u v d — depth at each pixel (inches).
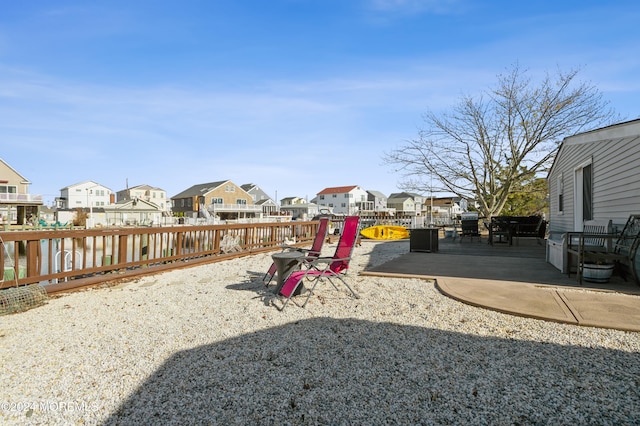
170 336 135.6
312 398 89.9
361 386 95.3
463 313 153.5
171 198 2822.3
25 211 1521.9
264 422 80.7
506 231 463.2
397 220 1135.0
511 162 840.3
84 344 128.9
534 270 249.0
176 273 278.8
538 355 110.0
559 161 462.6
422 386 94.3
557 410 81.8
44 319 159.6
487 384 94.1
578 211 367.9
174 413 85.0
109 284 236.5
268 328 141.7
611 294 174.6
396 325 141.2
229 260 348.8
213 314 163.0
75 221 1809.8
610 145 267.0
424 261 305.6
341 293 196.9
